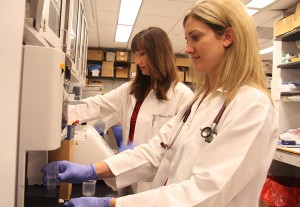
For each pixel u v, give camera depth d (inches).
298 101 128.0
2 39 21.7
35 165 36.7
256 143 26.7
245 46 30.5
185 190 27.2
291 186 116.5
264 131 27.1
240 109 28.5
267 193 105.0
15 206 26.7
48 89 27.0
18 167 26.8
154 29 59.5
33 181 36.6
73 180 37.4
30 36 32.1
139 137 61.8
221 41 31.1
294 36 122.6
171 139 40.7
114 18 168.6
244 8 31.3
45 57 26.8
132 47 62.5
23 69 26.5
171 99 61.5
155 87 62.3
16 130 25.8
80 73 112.6
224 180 25.8
